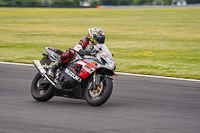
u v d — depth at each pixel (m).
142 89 25.86
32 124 15.57
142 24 115.38
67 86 20.69
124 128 15.29
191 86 27.45
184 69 36.59
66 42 65.75
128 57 47.09
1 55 44.75
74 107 19.69
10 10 195.88
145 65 38.94
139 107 20.03
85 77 19.84
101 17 146.62
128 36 80.69
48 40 68.62
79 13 175.62
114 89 25.66
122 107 19.91
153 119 17.14
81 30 93.19
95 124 15.85
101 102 19.39
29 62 38.94
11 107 19.12
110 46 61.25
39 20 126.25
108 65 19.66
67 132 14.43
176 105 20.88
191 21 125.50
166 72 34.25
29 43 62.56
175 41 71.38
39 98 21.42
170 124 16.19
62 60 20.94
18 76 30.23
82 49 20.39
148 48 58.88
